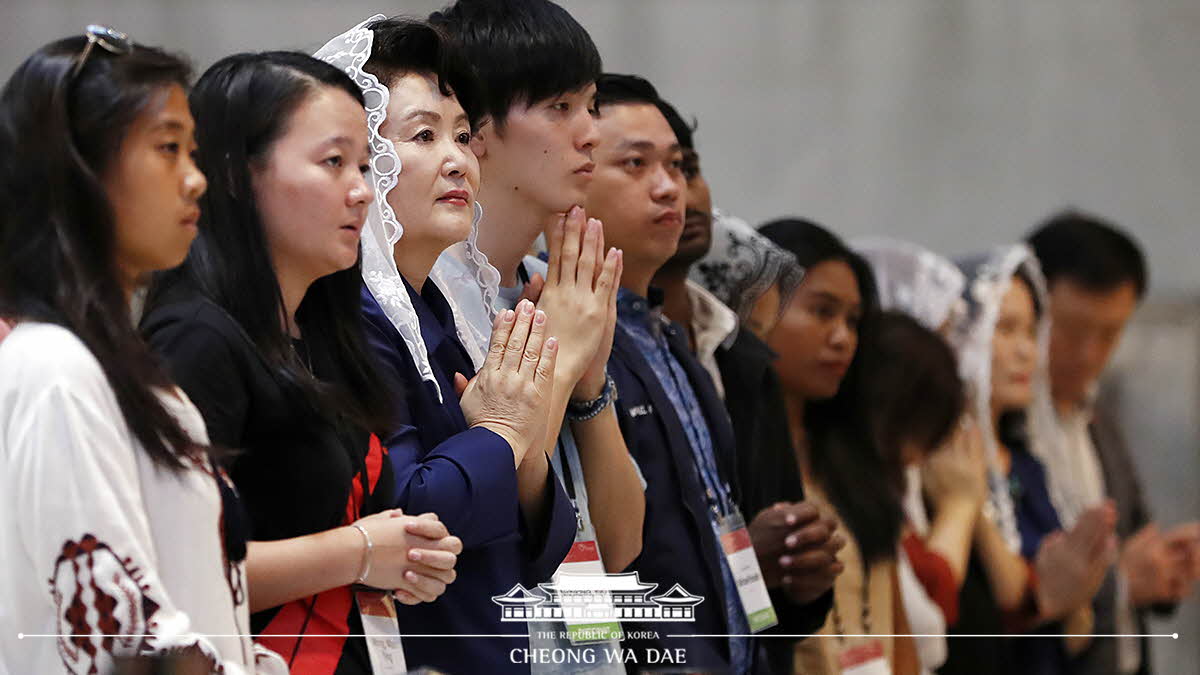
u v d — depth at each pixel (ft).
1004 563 46.65
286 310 21.33
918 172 61.87
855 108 61.36
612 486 27.37
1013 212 62.59
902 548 41.01
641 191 31.24
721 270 36.76
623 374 29.66
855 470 38.86
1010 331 50.03
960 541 45.03
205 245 20.92
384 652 21.48
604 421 27.25
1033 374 51.83
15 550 17.24
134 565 16.88
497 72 26.78
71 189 17.53
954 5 62.23
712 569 29.63
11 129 17.63
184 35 52.11
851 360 39.70
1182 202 64.85
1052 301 54.49
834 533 33.40
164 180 18.24
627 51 58.54
